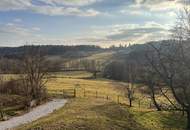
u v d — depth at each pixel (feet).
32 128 127.24
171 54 153.07
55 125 130.41
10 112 188.65
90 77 515.50
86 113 165.89
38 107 214.07
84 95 289.53
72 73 582.76
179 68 151.33
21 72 265.75
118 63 463.83
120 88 371.56
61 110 187.93
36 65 266.36
